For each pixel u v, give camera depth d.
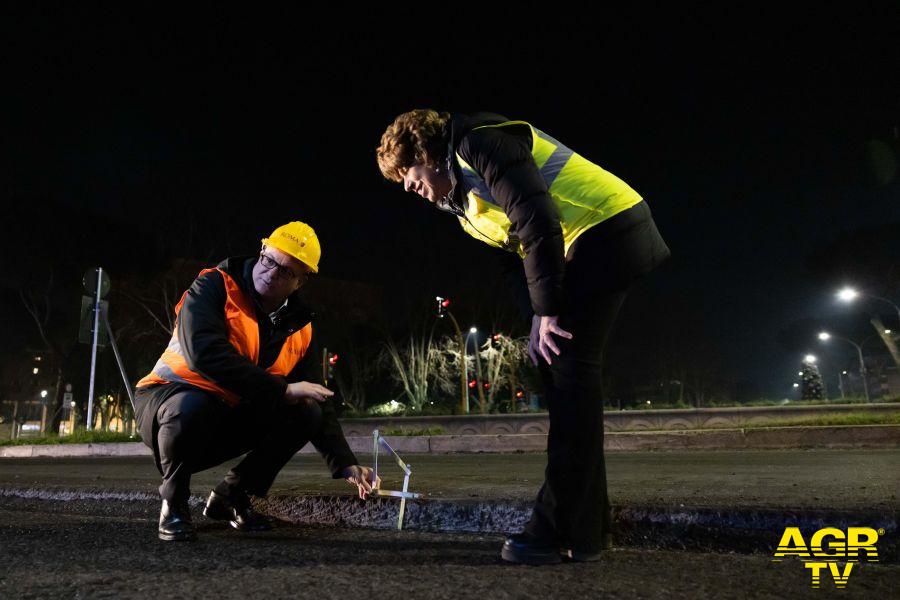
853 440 8.55
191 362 2.31
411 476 4.16
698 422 18.98
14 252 27.64
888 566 1.87
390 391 40.53
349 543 2.37
